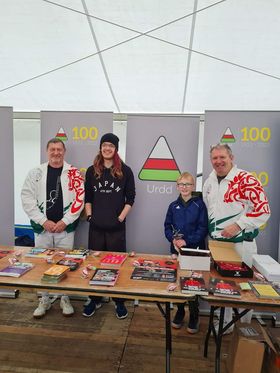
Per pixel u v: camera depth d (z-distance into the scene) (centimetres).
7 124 276
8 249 219
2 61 274
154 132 266
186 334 233
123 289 152
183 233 228
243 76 282
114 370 192
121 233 246
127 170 246
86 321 250
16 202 415
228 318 232
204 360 203
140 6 200
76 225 263
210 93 321
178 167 266
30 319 252
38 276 168
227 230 218
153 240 274
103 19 216
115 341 223
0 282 158
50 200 251
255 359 170
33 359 201
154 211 272
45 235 255
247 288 155
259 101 338
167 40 236
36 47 252
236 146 255
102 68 281
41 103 364
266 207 218
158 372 190
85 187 251
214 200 234
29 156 414
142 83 306
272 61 254
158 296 147
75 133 275
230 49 243
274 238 258
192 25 217
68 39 241
